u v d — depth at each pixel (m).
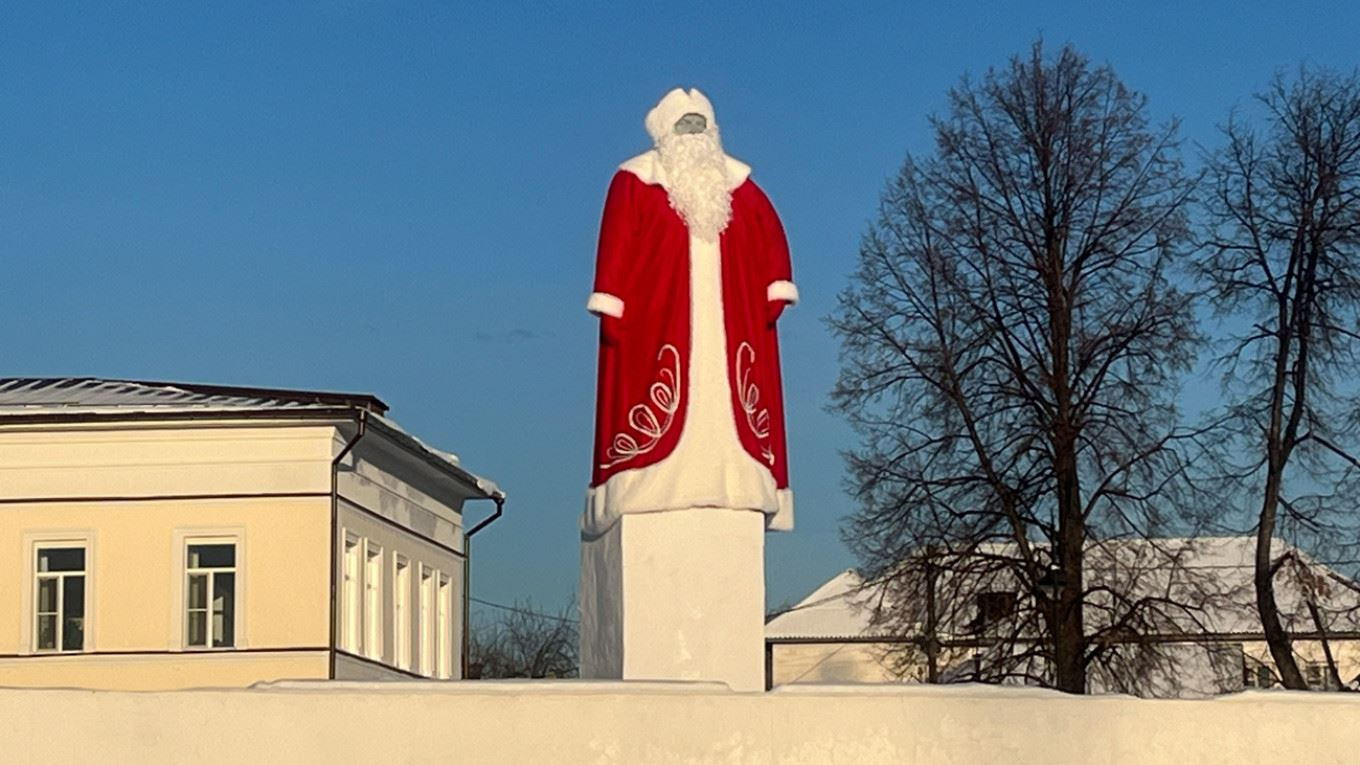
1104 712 11.32
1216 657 36.06
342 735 11.04
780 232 13.44
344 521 40.25
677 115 13.23
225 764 11.00
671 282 13.04
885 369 36.34
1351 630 35.94
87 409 39.91
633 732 11.11
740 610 12.83
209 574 39.59
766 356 13.26
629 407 12.98
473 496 48.81
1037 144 35.66
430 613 46.34
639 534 12.84
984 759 11.20
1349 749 11.30
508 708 11.10
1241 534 35.84
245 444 39.72
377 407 41.59
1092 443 34.94
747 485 12.88
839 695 11.22
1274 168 35.56
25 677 39.31
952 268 36.06
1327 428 35.53
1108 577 35.25
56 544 39.69
